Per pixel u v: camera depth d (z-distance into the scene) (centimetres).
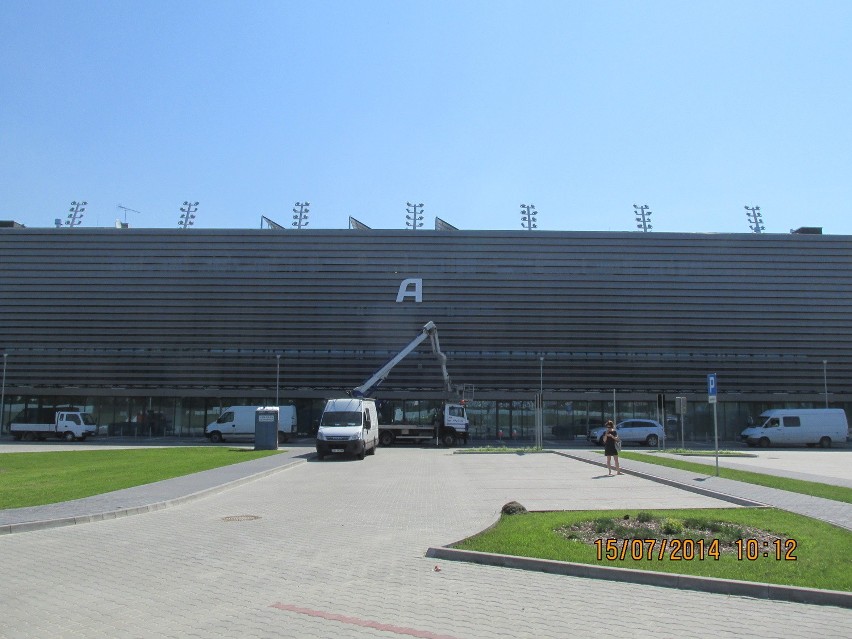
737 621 664
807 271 5147
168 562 917
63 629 631
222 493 1703
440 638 609
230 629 632
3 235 5203
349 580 821
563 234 5166
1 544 1042
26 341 5194
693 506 1392
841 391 5191
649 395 5144
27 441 4731
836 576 790
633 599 742
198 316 5141
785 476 2048
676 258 5150
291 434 4588
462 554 934
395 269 5150
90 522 1245
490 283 5134
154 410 5225
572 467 2533
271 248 5150
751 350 5156
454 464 2706
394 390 5141
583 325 5134
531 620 665
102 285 5144
